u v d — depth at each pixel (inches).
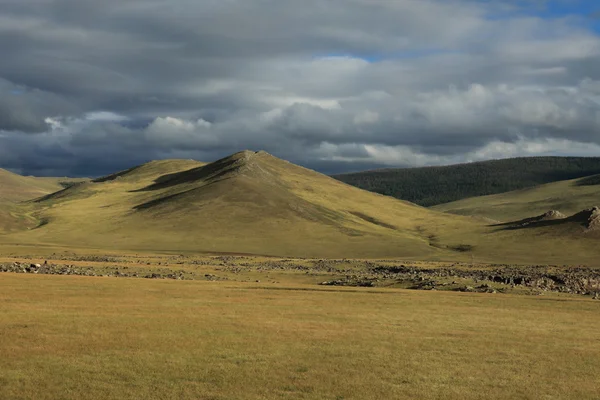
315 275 4805.6
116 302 2218.3
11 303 2047.2
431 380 1203.9
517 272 5625.0
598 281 4665.4
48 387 1077.1
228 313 2018.9
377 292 3065.9
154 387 1101.7
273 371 1234.6
